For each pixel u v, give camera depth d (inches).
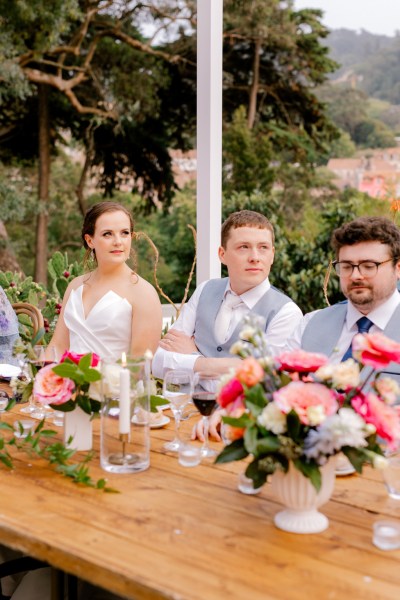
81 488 67.7
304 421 53.9
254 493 66.8
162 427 88.3
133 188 444.8
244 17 421.1
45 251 431.2
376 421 55.7
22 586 77.0
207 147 163.5
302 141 438.9
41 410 91.6
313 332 98.0
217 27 159.5
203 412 78.3
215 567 52.1
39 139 427.2
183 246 450.9
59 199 440.1
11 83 382.3
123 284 116.6
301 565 52.6
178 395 79.8
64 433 78.6
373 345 57.7
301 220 434.3
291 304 112.5
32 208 418.6
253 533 58.1
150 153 445.4
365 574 51.4
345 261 89.0
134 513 61.8
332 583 50.0
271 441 54.9
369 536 57.8
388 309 91.2
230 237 111.3
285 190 438.6
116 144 441.4
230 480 70.6
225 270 308.5
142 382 72.2
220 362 106.5
